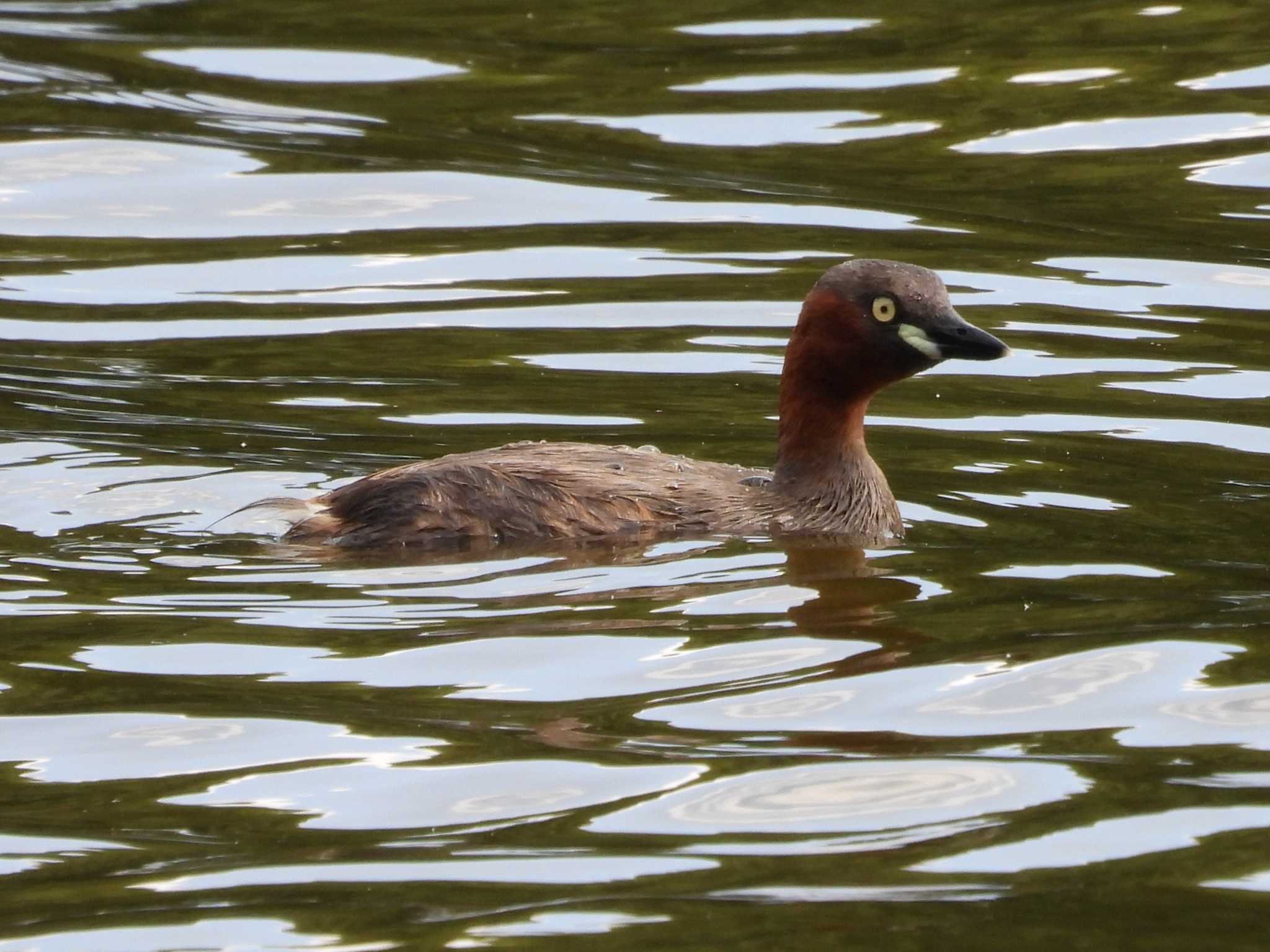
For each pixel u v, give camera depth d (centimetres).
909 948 803
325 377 1664
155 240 2017
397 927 823
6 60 2514
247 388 1634
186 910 837
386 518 1270
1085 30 2541
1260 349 1712
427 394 1625
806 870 867
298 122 2312
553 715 1025
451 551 1259
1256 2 2622
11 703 1035
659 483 1330
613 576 1222
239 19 2705
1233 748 981
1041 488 1412
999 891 847
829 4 2691
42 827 914
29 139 2247
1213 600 1176
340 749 987
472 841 896
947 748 986
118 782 955
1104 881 856
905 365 1354
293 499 1327
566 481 1301
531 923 824
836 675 1070
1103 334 1755
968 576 1227
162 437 1498
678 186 2141
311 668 1081
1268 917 821
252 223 2056
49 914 837
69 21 2708
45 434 1496
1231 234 1984
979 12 2636
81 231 2034
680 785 948
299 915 831
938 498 1394
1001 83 2372
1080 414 1577
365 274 1927
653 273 1919
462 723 1015
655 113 2314
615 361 1708
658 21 2653
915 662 1087
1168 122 2264
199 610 1160
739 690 1054
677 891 851
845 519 1339
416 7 2756
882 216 2048
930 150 2209
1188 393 1617
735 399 1623
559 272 1931
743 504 1339
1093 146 2211
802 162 2180
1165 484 1416
